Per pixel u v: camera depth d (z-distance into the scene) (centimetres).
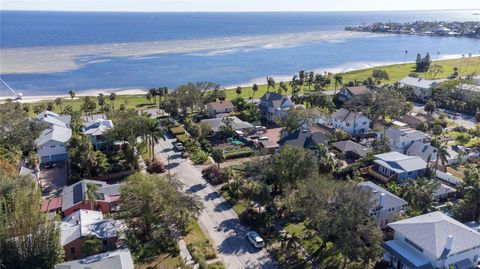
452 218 6081
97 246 5553
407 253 5422
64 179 8550
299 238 6238
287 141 9381
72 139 8912
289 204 6325
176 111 12988
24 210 5166
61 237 5653
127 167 8756
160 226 6050
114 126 9575
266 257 5791
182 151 9981
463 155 9362
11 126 9312
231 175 8200
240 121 11956
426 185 6912
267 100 13062
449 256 5166
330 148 9925
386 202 6500
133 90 18162
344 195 5447
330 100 13712
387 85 16600
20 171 8131
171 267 5553
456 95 14650
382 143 9581
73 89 18250
